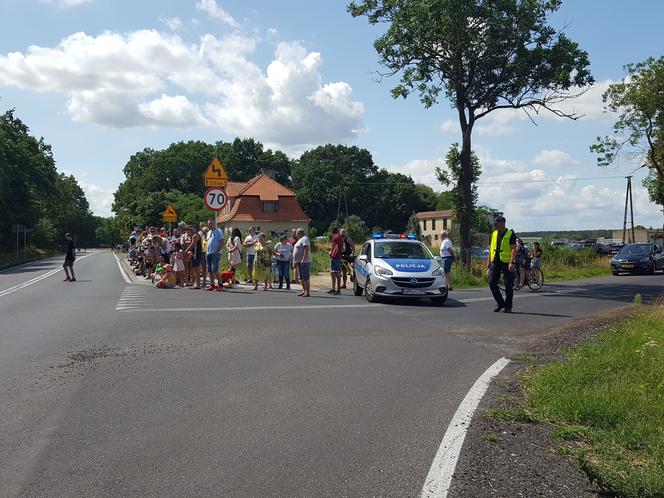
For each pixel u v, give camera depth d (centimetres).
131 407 605
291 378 725
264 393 659
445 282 1552
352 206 10244
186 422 560
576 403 585
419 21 2323
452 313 1351
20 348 917
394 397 648
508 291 1373
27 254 6262
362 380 720
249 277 2112
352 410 600
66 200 11094
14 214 6184
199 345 923
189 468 454
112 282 2281
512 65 2403
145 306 1413
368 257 1645
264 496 407
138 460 469
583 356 816
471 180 2550
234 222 6750
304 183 10225
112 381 706
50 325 1148
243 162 10225
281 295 1714
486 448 499
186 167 9119
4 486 423
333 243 1795
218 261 1844
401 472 448
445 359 845
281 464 462
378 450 492
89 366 782
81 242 13012
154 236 2267
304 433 532
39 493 411
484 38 2345
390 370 773
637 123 3934
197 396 645
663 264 3306
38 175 6531
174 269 1980
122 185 9581
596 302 1625
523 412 586
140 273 2655
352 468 455
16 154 6169
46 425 552
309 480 433
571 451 488
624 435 518
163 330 1055
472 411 598
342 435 528
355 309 1399
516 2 2320
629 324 1098
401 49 2478
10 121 6625
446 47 2441
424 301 1628
